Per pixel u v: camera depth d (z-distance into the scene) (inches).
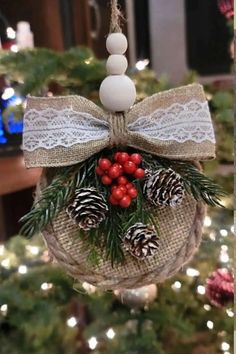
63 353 23.4
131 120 12.6
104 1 34.5
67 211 12.0
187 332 21.6
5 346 22.4
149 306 22.2
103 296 22.3
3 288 22.0
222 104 21.6
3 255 23.6
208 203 12.6
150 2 39.3
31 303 22.1
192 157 12.6
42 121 12.3
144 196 12.3
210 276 21.6
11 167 28.0
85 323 29.5
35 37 32.6
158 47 40.1
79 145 12.2
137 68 22.0
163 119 12.6
